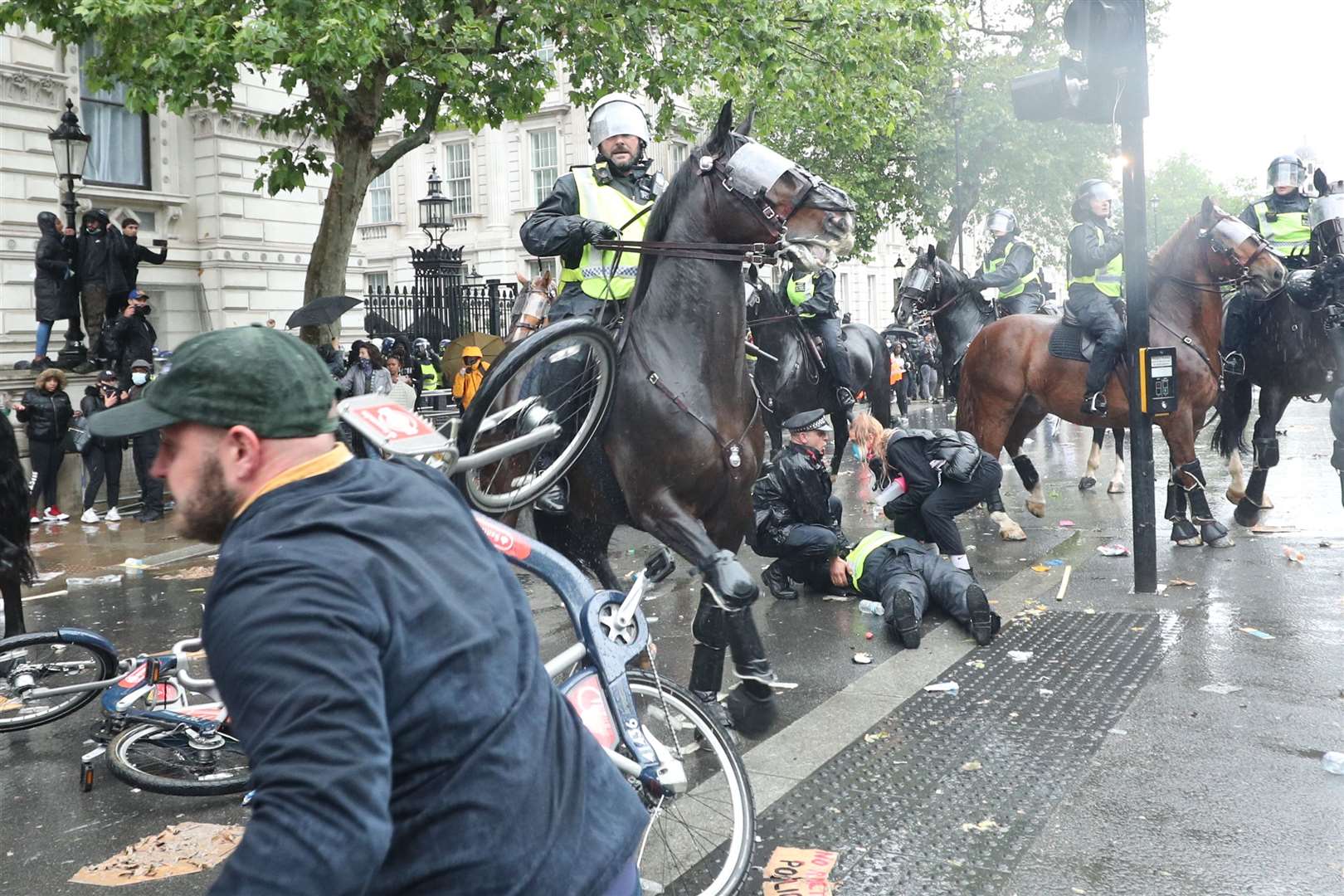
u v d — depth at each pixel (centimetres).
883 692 530
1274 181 949
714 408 462
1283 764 428
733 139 470
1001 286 1154
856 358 1070
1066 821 386
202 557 1019
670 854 353
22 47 1708
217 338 172
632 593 312
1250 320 910
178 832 411
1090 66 692
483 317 2244
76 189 1797
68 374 1442
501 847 167
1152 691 518
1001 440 904
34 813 436
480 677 169
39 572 919
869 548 691
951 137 2566
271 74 2081
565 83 3259
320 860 143
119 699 469
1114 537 909
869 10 1364
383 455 244
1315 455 1382
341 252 1293
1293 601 667
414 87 1189
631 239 512
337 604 155
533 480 461
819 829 387
